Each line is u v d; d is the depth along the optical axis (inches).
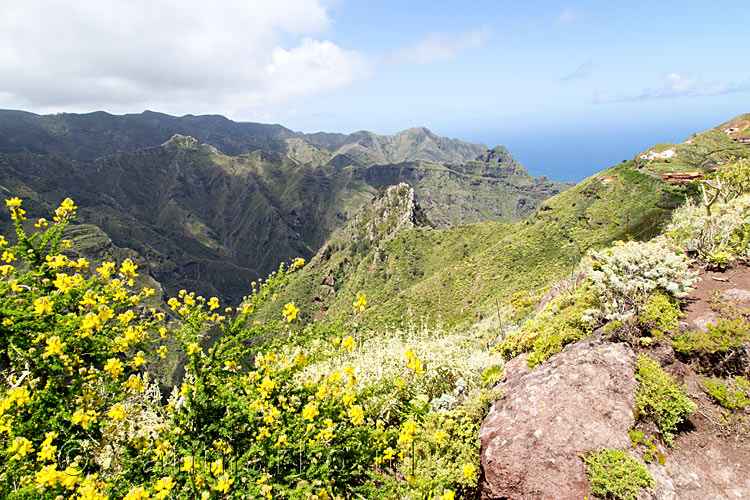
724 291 234.4
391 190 5270.7
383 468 166.9
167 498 100.5
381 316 2402.8
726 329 186.5
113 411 103.1
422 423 200.8
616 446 161.2
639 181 2373.3
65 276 110.3
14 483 89.0
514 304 658.2
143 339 123.7
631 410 172.9
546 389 194.9
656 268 226.5
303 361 135.6
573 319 247.0
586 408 178.2
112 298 126.8
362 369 258.7
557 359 215.5
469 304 2114.9
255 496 101.3
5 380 106.3
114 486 101.3
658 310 208.5
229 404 123.6
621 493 145.5
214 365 130.8
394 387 187.8
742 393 169.0
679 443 164.7
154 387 136.1
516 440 174.4
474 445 185.2
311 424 121.9
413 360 179.8
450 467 172.6
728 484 146.9
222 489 93.4
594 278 242.1
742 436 162.2
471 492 175.6
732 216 294.8
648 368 184.7
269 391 127.0
